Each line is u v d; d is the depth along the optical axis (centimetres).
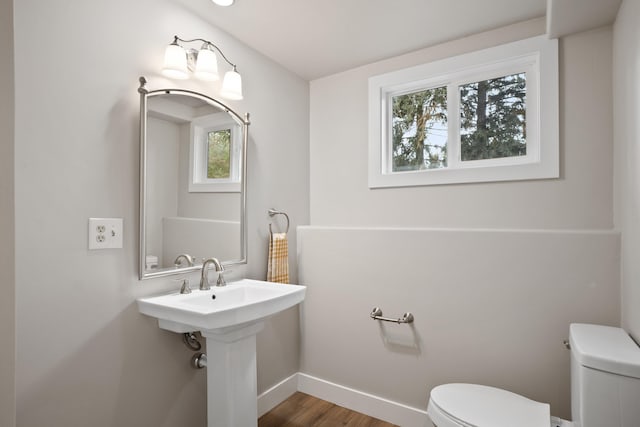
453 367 196
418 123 236
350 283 232
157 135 161
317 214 265
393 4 176
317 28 199
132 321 151
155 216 160
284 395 238
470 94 217
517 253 181
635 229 134
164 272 163
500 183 198
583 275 166
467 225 207
